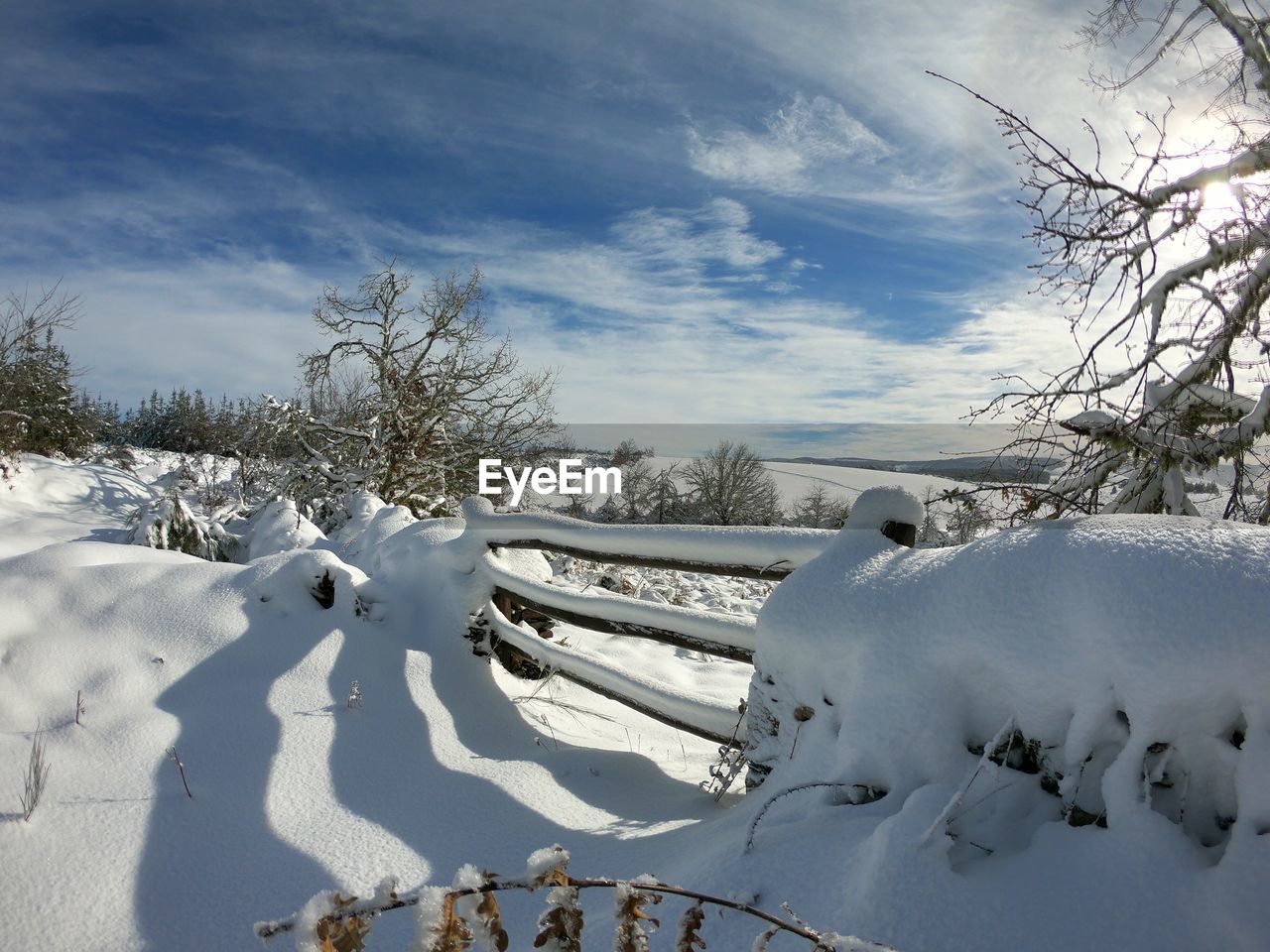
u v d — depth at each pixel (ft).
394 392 45.75
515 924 8.05
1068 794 6.70
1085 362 16.03
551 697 15.92
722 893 6.93
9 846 8.70
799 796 8.39
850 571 9.34
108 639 13.16
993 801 6.99
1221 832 6.14
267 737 11.57
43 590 13.76
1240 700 6.07
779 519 106.11
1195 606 6.40
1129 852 5.97
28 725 11.18
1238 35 17.22
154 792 10.01
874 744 7.84
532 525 15.70
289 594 14.88
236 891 8.50
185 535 27.61
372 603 16.02
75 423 58.39
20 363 54.75
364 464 43.24
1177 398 15.39
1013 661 7.18
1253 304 15.03
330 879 8.69
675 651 22.53
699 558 12.83
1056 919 5.72
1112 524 7.58
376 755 11.73
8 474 45.65
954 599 7.91
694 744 15.40
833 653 8.84
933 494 15.94
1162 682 6.26
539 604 15.37
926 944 5.78
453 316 46.62
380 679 13.89
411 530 18.44
